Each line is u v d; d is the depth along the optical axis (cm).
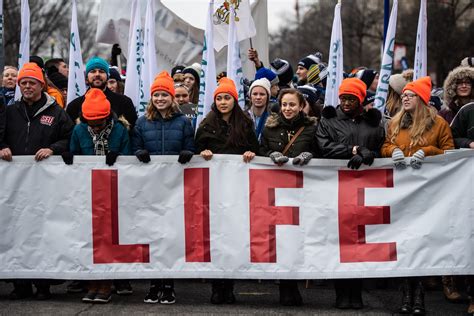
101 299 739
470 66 880
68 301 750
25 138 758
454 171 737
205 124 761
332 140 743
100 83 808
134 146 760
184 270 744
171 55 1098
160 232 747
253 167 745
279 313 702
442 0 3466
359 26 4347
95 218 747
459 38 3319
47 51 3884
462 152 733
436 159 734
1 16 836
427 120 736
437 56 3347
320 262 738
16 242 751
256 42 1102
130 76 934
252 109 860
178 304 740
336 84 918
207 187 746
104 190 747
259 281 886
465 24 3578
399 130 745
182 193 747
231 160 745
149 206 748
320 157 759
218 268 742
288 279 740
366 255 738
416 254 735
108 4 1102
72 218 748
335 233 741
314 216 743
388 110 881
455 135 776
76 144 755
